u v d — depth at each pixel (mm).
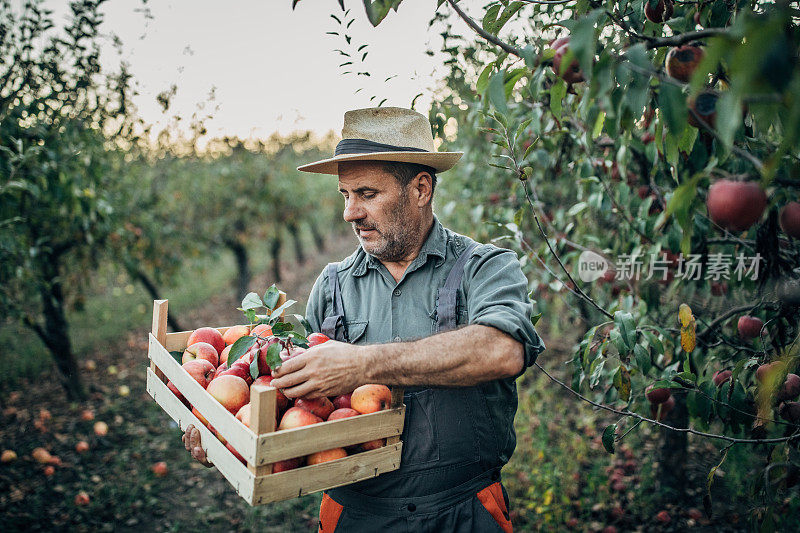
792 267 1681
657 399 2025
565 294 3193
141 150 5973
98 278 9883
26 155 3221
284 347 1376
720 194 1077
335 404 1377
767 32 596
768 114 705
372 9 1219
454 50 2395
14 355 7148
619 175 2436
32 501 3811
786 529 2148
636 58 944
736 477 3238
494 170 3953
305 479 1172
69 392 5629
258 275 14641
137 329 9219
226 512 3748
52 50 3551
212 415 1278
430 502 1444
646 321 2268
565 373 5086
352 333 1630
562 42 1248
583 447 3660
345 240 21328
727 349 2223
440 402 1445
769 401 1527
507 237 2178
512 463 3633
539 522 3055
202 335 1631
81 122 4051
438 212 4582
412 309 1563
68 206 4160
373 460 1283
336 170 1739
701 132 1402
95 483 4098
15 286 5156
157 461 4465
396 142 1508
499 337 1242
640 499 3240
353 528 1504
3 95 3508
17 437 4832
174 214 8820
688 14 1554
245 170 10578
